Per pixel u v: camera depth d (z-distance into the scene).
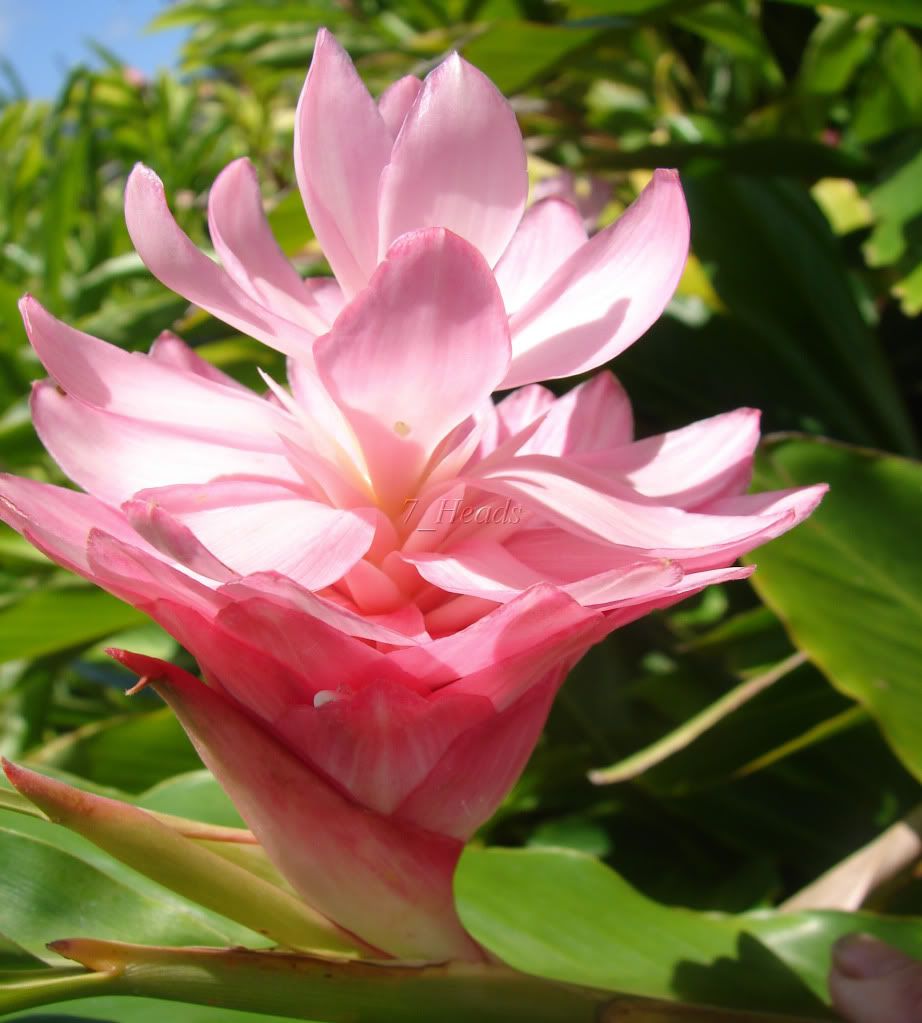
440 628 0.21
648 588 0.18
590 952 0.27
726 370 0.48
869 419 0.47
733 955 0.28
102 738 0.39
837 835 0.41
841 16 0.58
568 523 0.20
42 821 0.27
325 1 0.89
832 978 0.25
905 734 0.31
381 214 0.20
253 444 0.22
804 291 0.49
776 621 0.40
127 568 0.19
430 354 0.19
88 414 0.22
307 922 0.21
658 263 0.20
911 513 0.32
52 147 0.91
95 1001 0.24
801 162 0.48
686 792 0.38
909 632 0.31
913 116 0.56
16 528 0.20
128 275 0.64
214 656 0.19
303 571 0.19
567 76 0.77
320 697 0.19
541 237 0.24
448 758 0.20
